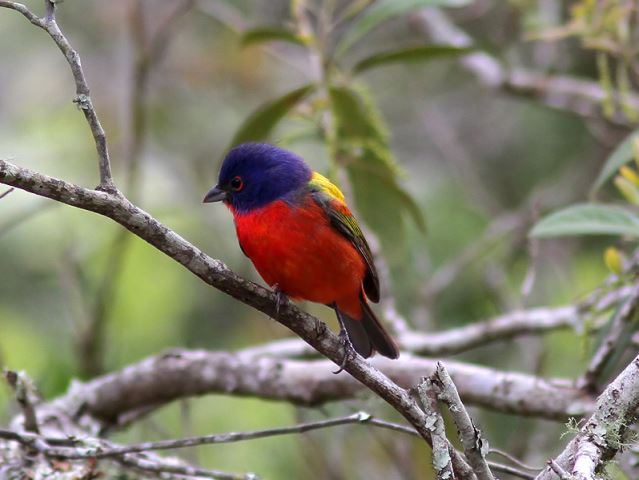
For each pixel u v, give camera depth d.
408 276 14.20
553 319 11.12
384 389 6.88
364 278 9.55
